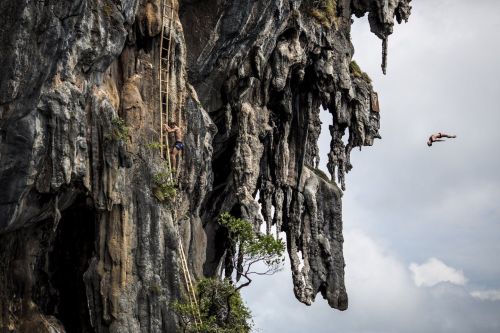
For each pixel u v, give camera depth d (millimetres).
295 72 94188
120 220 70688
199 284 72938
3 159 63906
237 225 74750
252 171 92188
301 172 103375
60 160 66375
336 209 112125
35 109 64938
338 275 111688
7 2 62531
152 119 73812
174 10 76500
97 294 70125
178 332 70875
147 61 74625
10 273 69750
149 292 70750
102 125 69562
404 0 108688
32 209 67062
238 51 84688
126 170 71000
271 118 96375
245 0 83562
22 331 69312
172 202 73188
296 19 90062
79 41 67125
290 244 107188
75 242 72875
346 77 103125
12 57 62688
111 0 69812
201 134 77812
